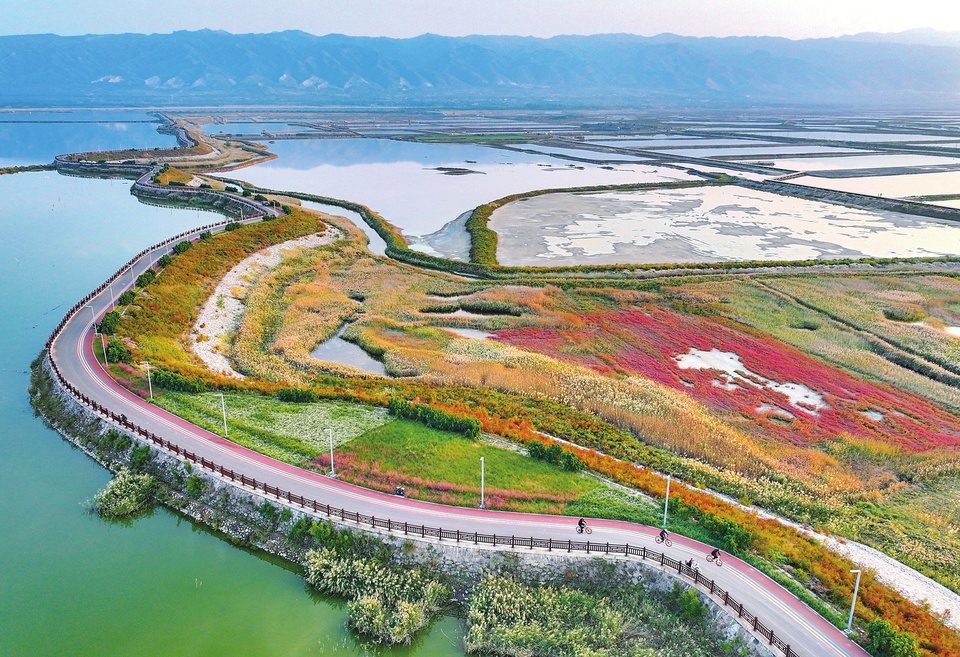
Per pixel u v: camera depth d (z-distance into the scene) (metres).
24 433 55.06
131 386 59.56
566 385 67.19
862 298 94.56
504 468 49.34
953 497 51.03
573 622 36.38
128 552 42.03
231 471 46.62
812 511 47.75
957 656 32.59
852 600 34.84
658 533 41.78
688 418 60.62
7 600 37.50
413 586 38.44
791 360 75.38
